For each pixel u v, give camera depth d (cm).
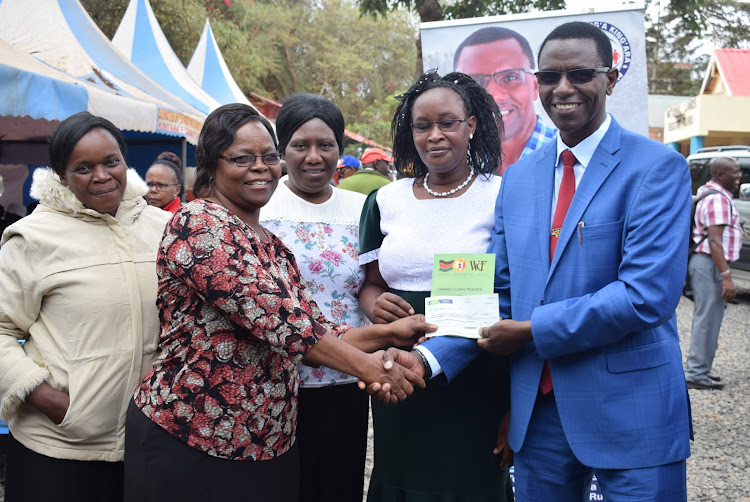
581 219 207
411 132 274
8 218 668
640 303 191
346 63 3136
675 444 201
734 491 382
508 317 232
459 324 229
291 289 216
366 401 292
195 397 193
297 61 3117
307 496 281
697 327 580
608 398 202
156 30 1204
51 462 227
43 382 223
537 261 218
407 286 257
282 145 282
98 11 1841
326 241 282
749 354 701
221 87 1396
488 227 253
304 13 3228
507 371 252
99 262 229
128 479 201
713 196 571
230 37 2362
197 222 195
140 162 906
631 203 201
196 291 192
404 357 222
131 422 201
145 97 736
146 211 253
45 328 232
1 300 229
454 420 249
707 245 574
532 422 222
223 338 195
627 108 408
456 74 264
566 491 220
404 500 256
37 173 238
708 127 1817
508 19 418
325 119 277
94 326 225
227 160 207
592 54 208
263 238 221
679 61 3625
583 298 200
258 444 200
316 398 278
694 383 580
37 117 477
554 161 226
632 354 203
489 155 265
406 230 259
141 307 233
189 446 194
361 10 1177
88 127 227
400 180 278
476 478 249
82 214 232
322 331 200
